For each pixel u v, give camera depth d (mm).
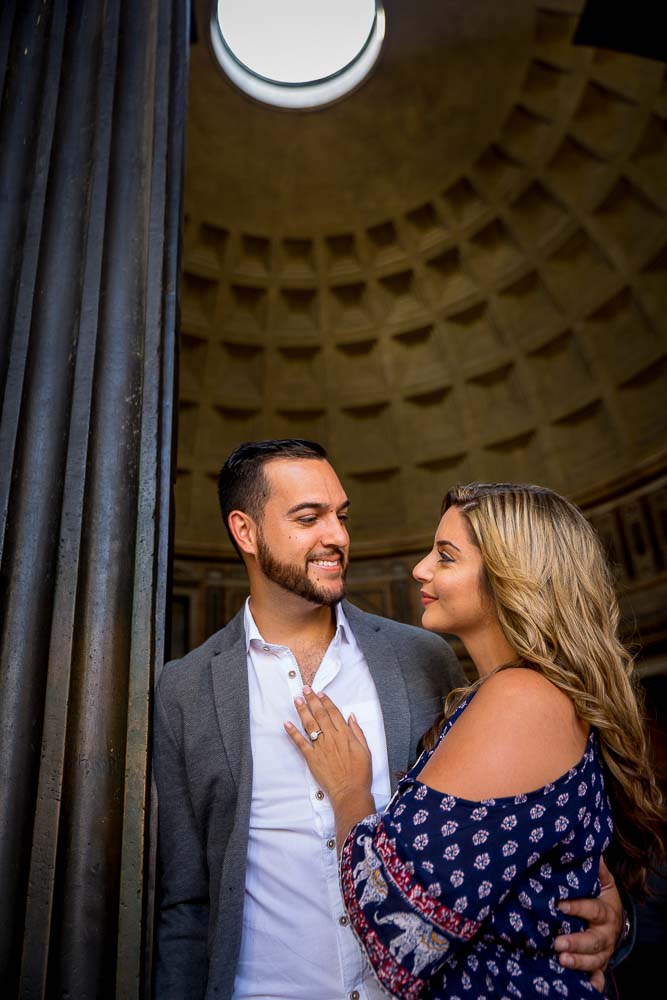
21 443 1396
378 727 1416
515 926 981
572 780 1030
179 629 8094
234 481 1633
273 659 1467
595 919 1041
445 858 941
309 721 1294
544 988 958
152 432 1453
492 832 957
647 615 6750
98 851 1155
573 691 1090
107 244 1581
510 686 1085
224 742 1336
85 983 1079
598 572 1229
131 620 1321
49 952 1080
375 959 947
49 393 1441
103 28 1832
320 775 1254
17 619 1263
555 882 1022
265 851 1304
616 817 1218
